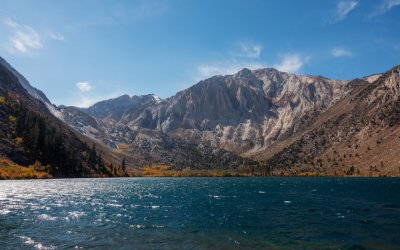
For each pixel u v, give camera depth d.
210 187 164.00
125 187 149.88
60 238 40.66
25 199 84.00
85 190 119.81
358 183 196.38
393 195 108.50
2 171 178.25
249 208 74.19
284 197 104.25
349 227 49.19
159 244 37.97
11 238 40.41
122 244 37.94
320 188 150.88
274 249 35.94
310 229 47.56
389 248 36.53
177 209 71.44
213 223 52.59
